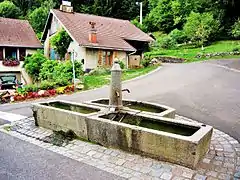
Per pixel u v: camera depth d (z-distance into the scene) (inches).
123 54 878.4
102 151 211.2
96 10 1558.8
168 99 418.0
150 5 1798.7
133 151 202.4
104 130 216.4
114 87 246.8
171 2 1621.6
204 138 184.1
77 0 1624.0
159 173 173.9
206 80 591.8
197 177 166.9
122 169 182.7
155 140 188.1
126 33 975.0
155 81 605.6
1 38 895.1
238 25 1290.6
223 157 194.2
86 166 189.8
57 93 529.0
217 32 1364.4
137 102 299.3
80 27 878.4
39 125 279.6
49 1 1566.2
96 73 770.2
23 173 181.3
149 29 1673.2
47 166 191.2
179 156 179.3
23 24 1013.2
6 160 201.8
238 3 1379.2
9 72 887.1
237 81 571.2
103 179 171.2
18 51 914.7
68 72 642.2
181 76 662.5
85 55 791.1
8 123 304.2
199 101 395.9
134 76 699.4
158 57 1148.5
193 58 1123.3
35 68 808.3
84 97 482.9
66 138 243.6
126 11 1644.9
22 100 484.4
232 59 1021.2
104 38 872.9
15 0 1641.2
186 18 1488.7
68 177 174.9
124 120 241.9
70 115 240.7
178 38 1439.5
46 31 992.2
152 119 227.3
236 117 306.7
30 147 228.1
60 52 866.1
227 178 165.2
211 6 1460.4
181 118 305.0
